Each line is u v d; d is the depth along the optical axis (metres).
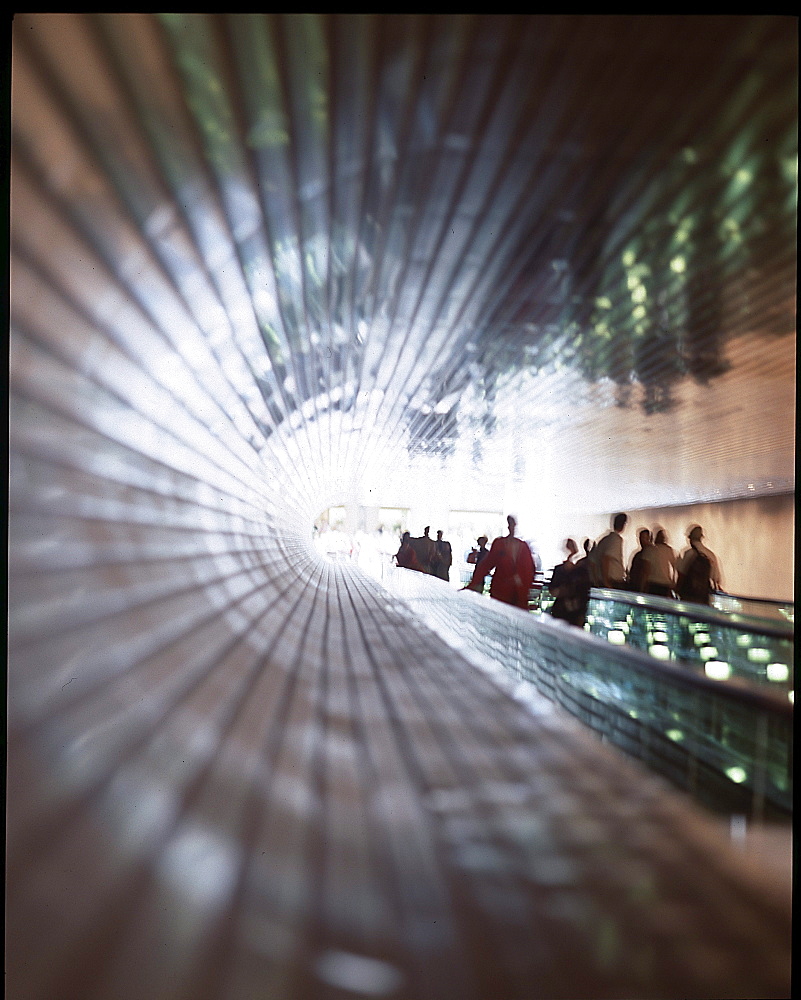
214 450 5.99
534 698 5.15
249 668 4.46
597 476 21.11
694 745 3.43
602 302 6.34
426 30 2.78
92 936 1.94
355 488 31.83
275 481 11.57
